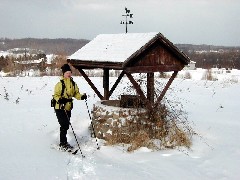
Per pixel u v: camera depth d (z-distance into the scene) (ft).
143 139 23.31
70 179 16.76
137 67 24.26
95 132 25.93
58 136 25.86
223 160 21.09
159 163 20.45
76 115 33.37
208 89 57.47
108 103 28.40
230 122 31.91
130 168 19.27
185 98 47.73
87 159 20.62
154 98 26.84
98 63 24.93
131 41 25.26
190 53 334.03
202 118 33.53
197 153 22.68
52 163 19.31
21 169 17.90
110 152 22.33
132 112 24.32
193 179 17.94
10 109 36.47
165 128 25.02
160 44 25.32
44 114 34.30
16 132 26.86
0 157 19.93
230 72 168.55
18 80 62.39
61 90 23.03
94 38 29.37
